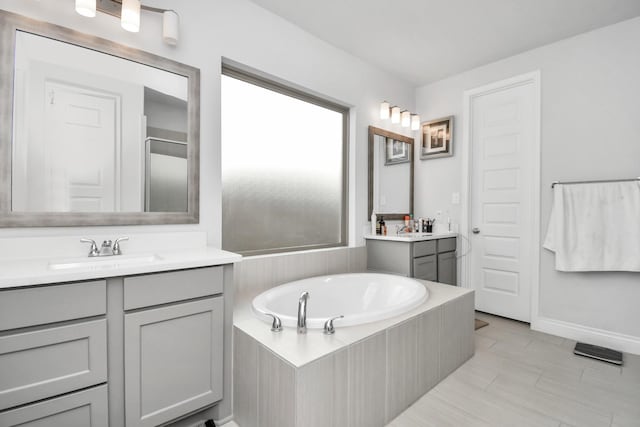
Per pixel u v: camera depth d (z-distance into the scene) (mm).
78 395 1146
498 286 3135
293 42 2459
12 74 1370
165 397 1353
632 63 2344
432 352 1871
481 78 3195
